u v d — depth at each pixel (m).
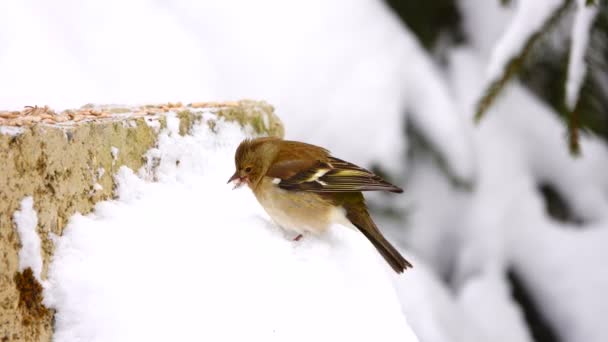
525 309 12.11
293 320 5.14
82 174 5.32
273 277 5.50
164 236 5.53
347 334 5.24
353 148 10.81
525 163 12.00
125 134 6.00
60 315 4.75
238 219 6.39
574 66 9.13
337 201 6.77
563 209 12.34
